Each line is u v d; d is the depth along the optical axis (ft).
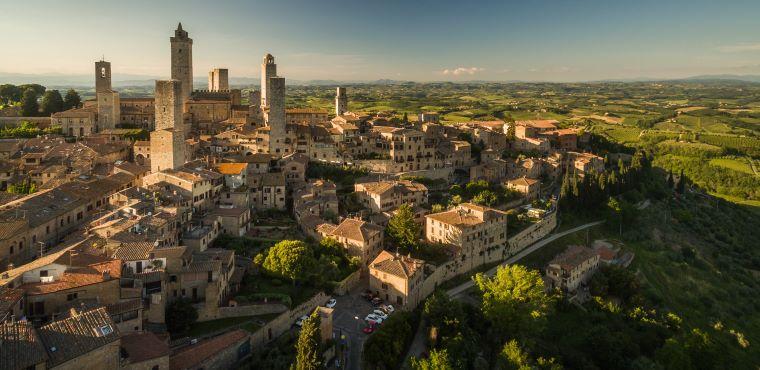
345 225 452.76
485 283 409.69
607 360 386.93
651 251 631.56
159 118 571.69
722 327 497.87
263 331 303.27
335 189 560.20
